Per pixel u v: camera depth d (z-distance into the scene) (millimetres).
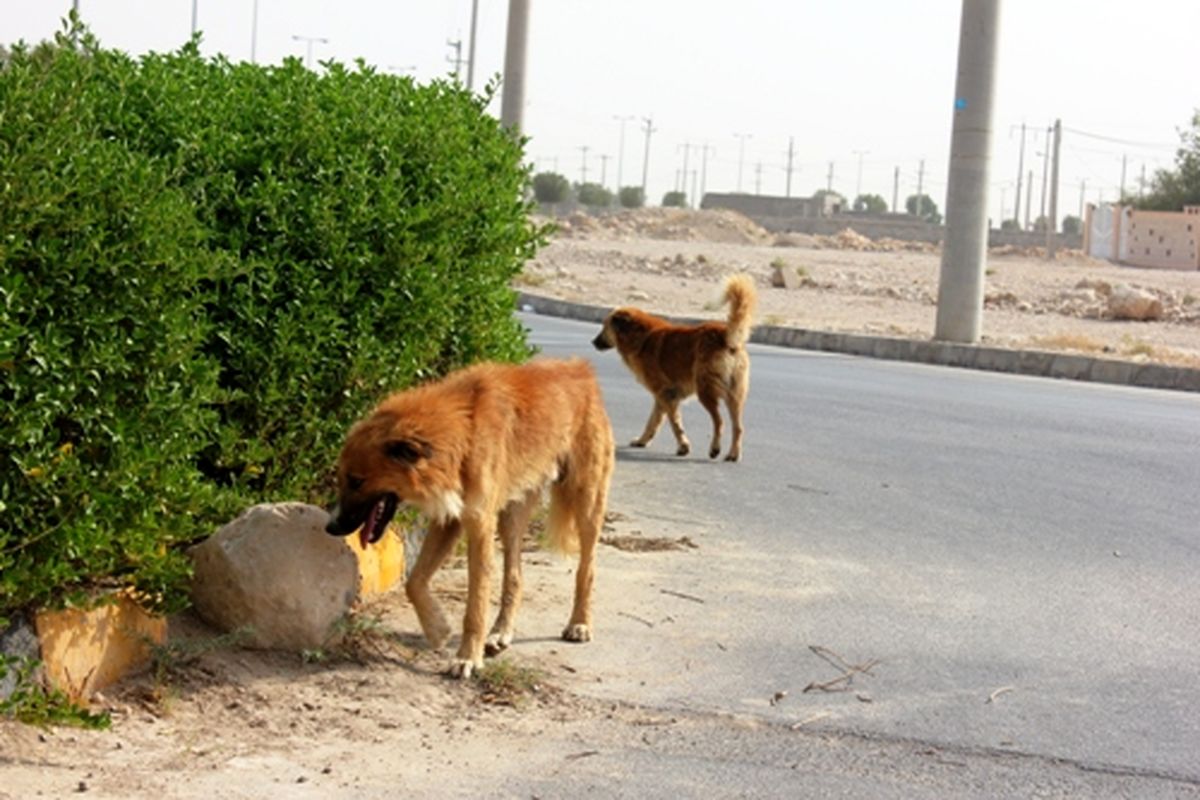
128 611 6160
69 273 5602
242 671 6410
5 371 5363
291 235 7246
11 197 5312
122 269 5816
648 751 6098
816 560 9641
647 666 7281
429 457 6383
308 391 7223
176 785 5191
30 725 5434
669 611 8273
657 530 10289
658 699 6793
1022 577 9438
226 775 5363
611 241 66812
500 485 6910
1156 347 26359
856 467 13031
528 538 9789
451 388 6844
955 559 9844
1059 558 9984
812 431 14945
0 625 5363
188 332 6027
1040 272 51938
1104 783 6012
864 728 6551
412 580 6949
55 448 5621
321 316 7129
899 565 9609
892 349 24500
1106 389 20641
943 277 24859
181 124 7281
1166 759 6312
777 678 7203
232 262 6559
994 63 24359
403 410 6527
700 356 13156
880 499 11695
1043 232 100500
